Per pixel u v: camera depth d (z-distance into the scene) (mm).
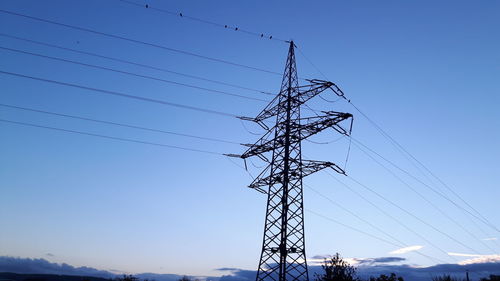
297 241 35750
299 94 38688
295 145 38594
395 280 78375
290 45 42906
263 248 36938
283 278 34844
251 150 41062
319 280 64875
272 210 37844
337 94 37719
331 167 36781
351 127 35719
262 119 42219
